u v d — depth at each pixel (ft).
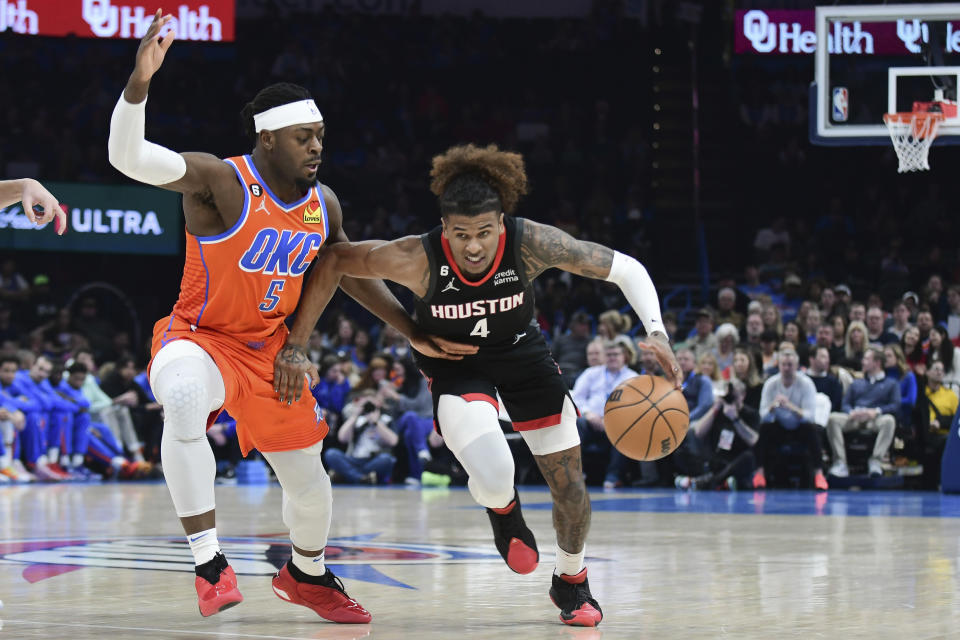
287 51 75.25
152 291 65.62
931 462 42.19
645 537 23.98
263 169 13.26
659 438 13.38
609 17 77.00
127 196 62.54
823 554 20.56
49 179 64.49
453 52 77.30
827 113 40.40
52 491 41.52
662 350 13.25
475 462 12.97
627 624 12.94
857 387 43.32
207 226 13.09
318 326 62.34
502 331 13.42
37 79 71.26
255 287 13.33
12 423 47.50
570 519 13.50
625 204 71.26
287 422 13.52
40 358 49.24
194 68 73.87
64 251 61.72
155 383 12.90
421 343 13.76
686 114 73.20
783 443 42.29
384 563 19.29
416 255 13.08
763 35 72.90
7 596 15.37
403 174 71.97
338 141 73.51
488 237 12.61
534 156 72.18
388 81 76.69
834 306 49.75
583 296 57.06
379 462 46.62
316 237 13.53
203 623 13.12
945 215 67.67
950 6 39.45
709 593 15.56
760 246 65.92
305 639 11.87
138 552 21.06
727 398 41.98
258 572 18.15
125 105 12.02
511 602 14.89
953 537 23.77
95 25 69.31
